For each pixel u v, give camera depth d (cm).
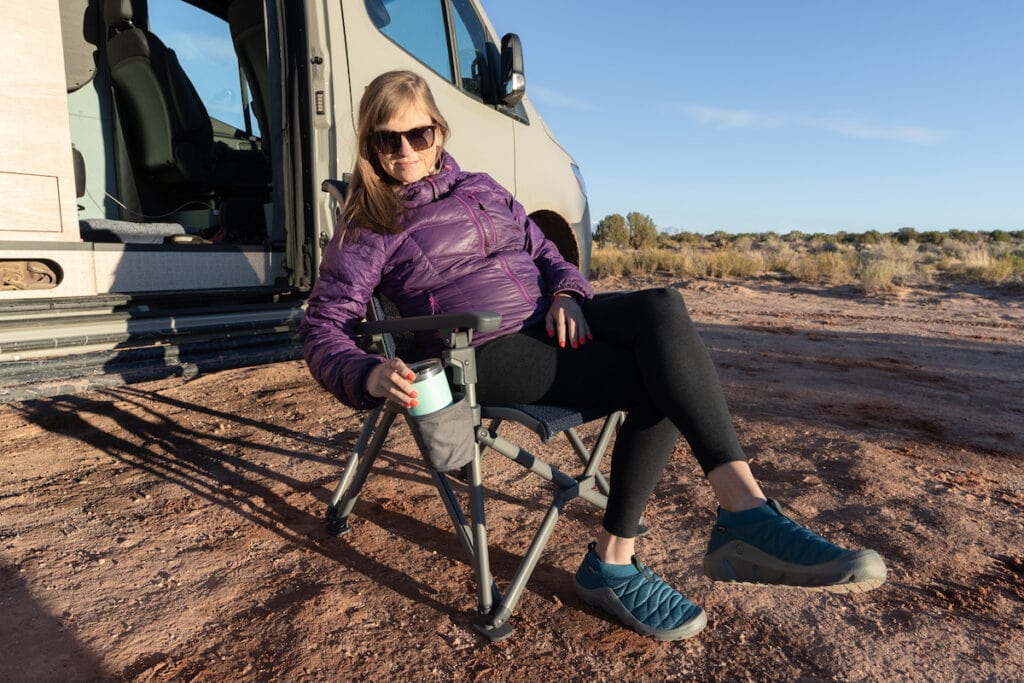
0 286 311
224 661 149
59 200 324
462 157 443
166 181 478
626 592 167
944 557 201
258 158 487
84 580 183
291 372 424
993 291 1105
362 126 182
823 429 334
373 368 150
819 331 704
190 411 340
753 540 147
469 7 477
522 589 166
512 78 449
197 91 480
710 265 1461
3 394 295
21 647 152
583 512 231
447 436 152
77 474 257
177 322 356
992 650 157
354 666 148
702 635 162
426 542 208
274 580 185
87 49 441
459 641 159
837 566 135
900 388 441
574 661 151
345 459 280
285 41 371
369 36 396
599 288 1156
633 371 165
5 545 200
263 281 402
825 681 145
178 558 196
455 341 159
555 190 520
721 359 529
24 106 311
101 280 339
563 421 159
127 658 149
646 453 165
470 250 183
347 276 172
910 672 148
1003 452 307
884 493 248
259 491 246
